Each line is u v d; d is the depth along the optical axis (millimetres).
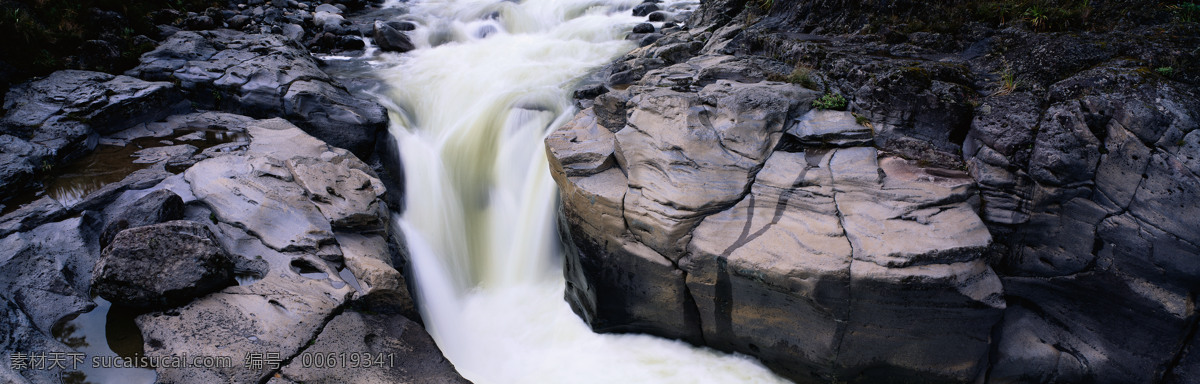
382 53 14523
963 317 6754
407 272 8422
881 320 6867
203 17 13633
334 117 10242
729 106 8125
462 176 10203
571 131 8852
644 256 7625
